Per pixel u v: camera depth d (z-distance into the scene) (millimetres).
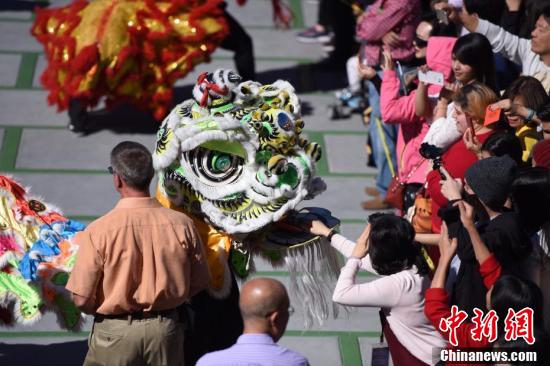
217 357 9258
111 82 19766
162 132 11914
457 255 11500
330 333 14758
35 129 21156
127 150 10945
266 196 11828
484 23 16812
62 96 19984
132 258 10727
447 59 15234
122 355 10922
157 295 10781
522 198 11438
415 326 11031
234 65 24719
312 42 26250
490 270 10641
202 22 20109
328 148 20875
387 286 10953
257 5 28469
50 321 14914
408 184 15234
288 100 12180
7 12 27031
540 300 9953
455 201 11289
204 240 12078
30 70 23766
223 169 11898
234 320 12367
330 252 12586
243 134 11734
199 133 11586
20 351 14102
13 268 12102
